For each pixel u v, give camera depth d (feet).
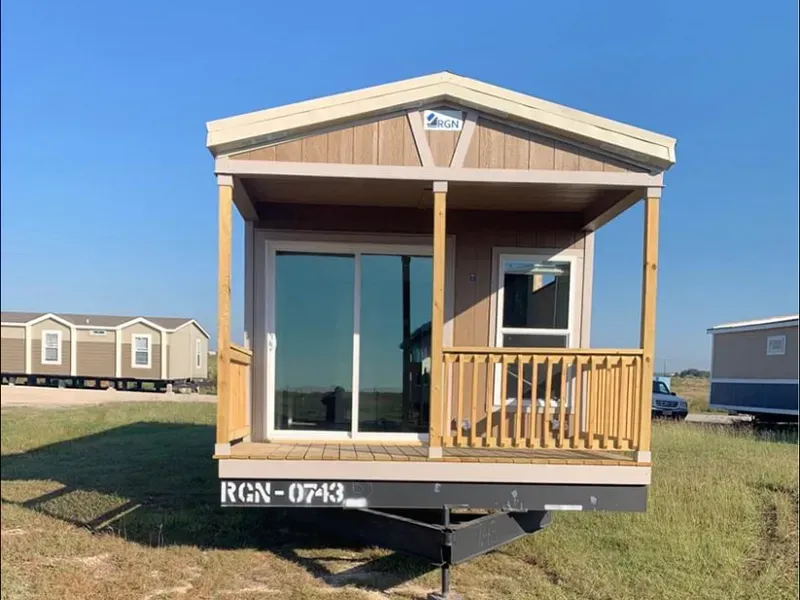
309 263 19.49
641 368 14.87
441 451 14.75
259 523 18.95
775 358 51.98
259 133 14.47
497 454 15.42
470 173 15.02
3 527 18.31
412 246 19.62
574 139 15.11
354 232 19.48
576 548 17.24
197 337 97.35
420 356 19.42
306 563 15.88
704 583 15.14
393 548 14.78
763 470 26.25
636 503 14.80
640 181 15.11
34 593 13.58
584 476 14.74
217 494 22.45
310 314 19.39
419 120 15.03
